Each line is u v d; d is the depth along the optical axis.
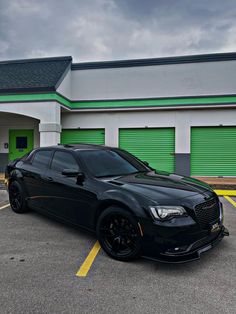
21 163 5.86
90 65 11.96
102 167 4.49
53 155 5.13
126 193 3.54
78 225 4.24
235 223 5.16
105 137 12.04
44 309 2.52
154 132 11.76
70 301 2.64
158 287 2.90
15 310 2.50
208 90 11.04
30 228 4.87
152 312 2.47
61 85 10.95
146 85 11.52
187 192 3.59
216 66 10.99
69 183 4.38
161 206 3.24
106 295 2.75
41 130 10.33
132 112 11.84
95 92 11.92
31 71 12.16
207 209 3.52
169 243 3.13
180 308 2.53
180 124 11.45
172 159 11.63
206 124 11.27
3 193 8.27
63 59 12.84
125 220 3.51
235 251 3.83
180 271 3.26
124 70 11.70
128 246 3.48
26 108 10.42
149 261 3.53
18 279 3.06
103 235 3.71
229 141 11.23
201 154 11.44
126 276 3.14
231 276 3.13
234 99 10.81
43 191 5.00
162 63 11.38
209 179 10.73
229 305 2.58
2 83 11.20
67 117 12.35
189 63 11.17
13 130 12.91
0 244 4.11
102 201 3.74
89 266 3.39
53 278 3.09
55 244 4.11
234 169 11.23
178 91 11.26
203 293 2.78
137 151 11.90
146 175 4.43
